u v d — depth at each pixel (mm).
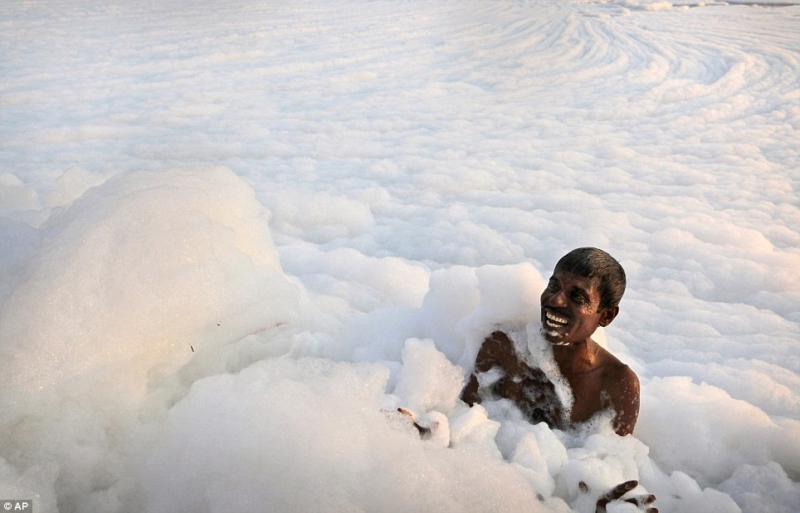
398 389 2662
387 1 15898
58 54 9961
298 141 7051
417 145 7016
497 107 8367
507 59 10695
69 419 2342
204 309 2631
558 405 2605
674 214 5305
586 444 2508
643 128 7590
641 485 2432
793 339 3605
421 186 5953
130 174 3127
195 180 3127
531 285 2635
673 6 15742
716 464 2689
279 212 5230
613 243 4832
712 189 5809
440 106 8391
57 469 2240
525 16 14164
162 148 6656
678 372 3291
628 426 2537
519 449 2416
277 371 2641
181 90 8609
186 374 2701
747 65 10070
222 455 2211
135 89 8570
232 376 2582
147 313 2498
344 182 5934
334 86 9102
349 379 2586
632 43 11680
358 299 3826
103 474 2314
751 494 2496
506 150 6906
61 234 2664
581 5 15805
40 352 2344
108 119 7430
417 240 4871
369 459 2256
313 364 2725
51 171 5863
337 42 11484
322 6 15023
